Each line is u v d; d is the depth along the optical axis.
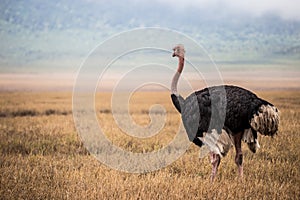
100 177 32.97
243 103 31.62
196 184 30.78
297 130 48.19
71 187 30.78
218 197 29.17
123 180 33.06
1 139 47.59
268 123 31.16
